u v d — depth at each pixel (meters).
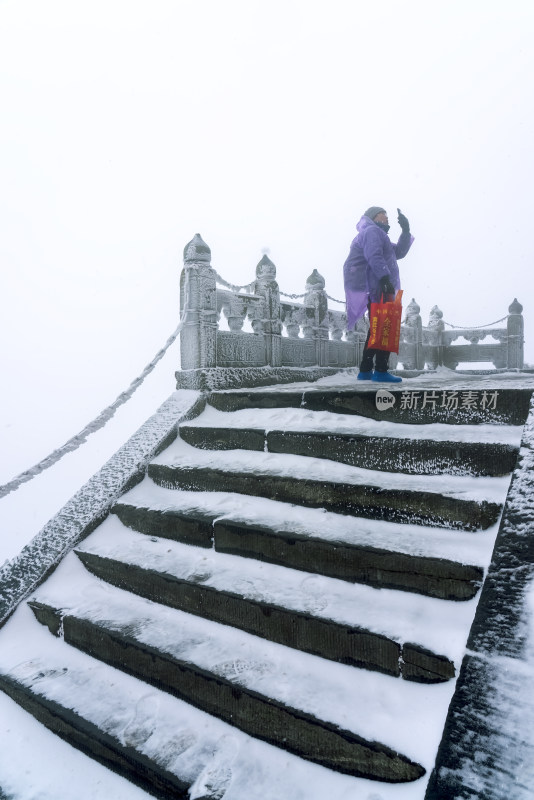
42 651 2.74
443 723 1.67
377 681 1.92
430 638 1.89
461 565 2.02
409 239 5.37
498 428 2.77
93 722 2.15
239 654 2.22
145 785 1.91
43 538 3.39
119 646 2.46
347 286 5.49
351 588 2.29
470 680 1.51
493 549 1.92
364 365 5.35
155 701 2.24
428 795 1.31
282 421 3.67
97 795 1.95
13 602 3.01
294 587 2.37
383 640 1.94
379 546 2.27
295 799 1.68
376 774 1.66
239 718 2.01
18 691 2.43
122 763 1.99
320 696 1.90
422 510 2.43
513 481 2.10
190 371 4.58
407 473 2.79
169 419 4.17
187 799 1.76
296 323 6.11
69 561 3.21
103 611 2.71
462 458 2.60
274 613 2.24
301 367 6.12
